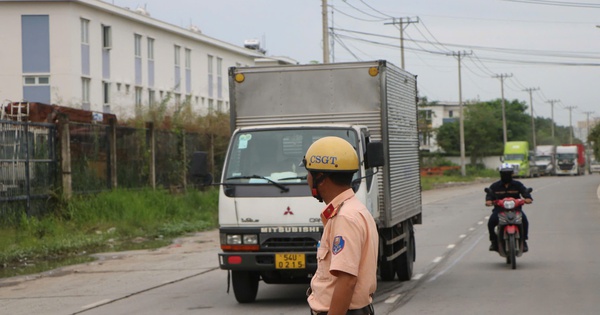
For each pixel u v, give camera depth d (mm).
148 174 46250
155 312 18656
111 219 38719
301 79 20719
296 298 20500
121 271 26922
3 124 33500
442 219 47969
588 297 19109
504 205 24844
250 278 19672
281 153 19234
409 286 21953
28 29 70000
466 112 180875
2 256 29344
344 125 19328
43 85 69938
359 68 20516
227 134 58344
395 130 21703
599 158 143375
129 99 79688
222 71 106500
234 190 18891
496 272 24375
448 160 168500
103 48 75562
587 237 34938
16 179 34156
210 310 18781
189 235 39500
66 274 26516
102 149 41250
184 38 94000
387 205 20375
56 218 36375
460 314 17234
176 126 52406
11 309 19672
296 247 18453
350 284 7223
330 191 7625
